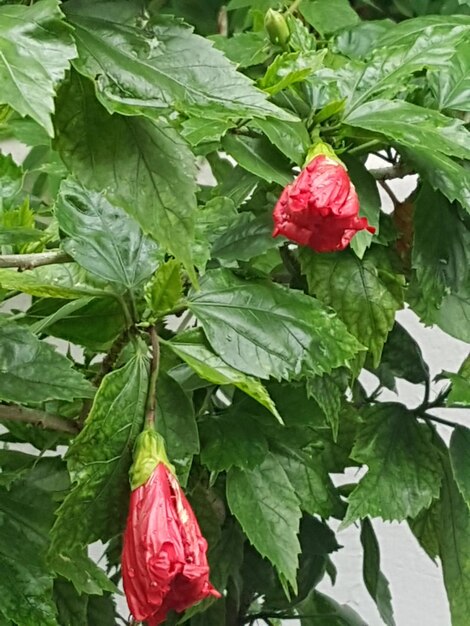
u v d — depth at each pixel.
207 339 0.34
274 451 0.41
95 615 0.47
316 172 0.32
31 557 0.34
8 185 0.41
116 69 0.23
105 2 0.24
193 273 0.24
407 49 0.38
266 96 0.23
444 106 0.40
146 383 0.32
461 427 0.44
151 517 0.28
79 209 0.34
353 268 0.39
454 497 0.45
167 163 0.24
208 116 0.23
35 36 0.20
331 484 0.45
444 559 0.45
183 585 0.28
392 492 0.42
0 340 0.32
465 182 0.37
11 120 0.48
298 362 0.34
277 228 0.33
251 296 0.35
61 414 0.42
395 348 0.48
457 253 0.39
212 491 0.44
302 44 0.42
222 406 0.48
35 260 0.33
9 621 0.33
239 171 0.42
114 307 0.37
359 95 0.38
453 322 0.43
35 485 0.39
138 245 0.35
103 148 0.24
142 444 0.30
